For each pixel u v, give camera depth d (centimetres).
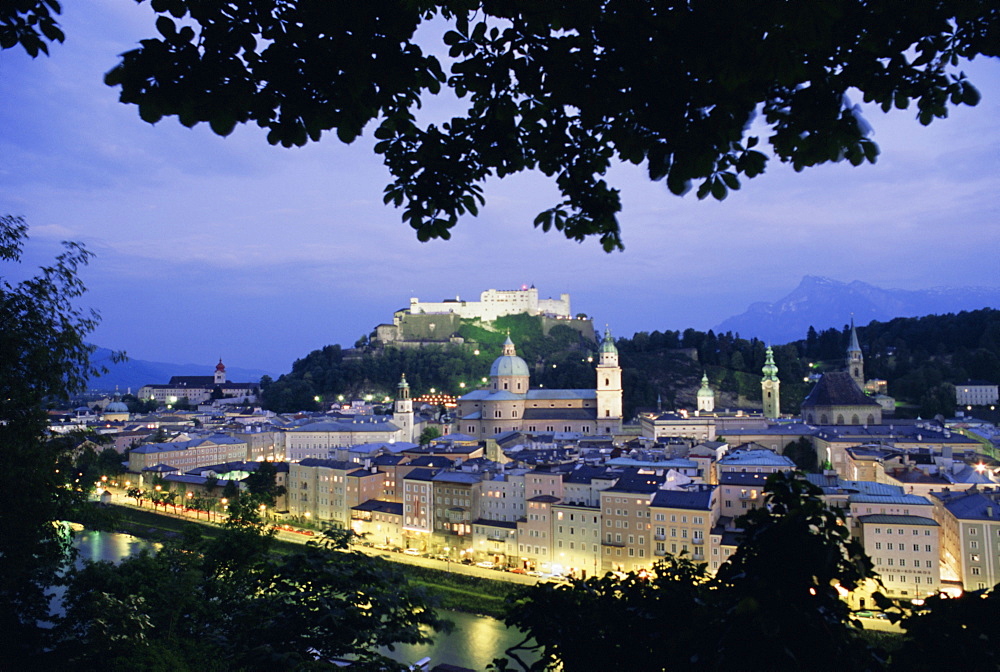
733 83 1071
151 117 1060
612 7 1152
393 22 1121
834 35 1273
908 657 1286
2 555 3744
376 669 2453
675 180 1237
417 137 1509
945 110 1332
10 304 3500
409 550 16250
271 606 2614
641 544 12812
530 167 1611
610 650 1578
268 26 1098
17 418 3566
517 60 1315
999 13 1248
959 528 11038
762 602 1256
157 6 1063
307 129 1160
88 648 4141
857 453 16662
